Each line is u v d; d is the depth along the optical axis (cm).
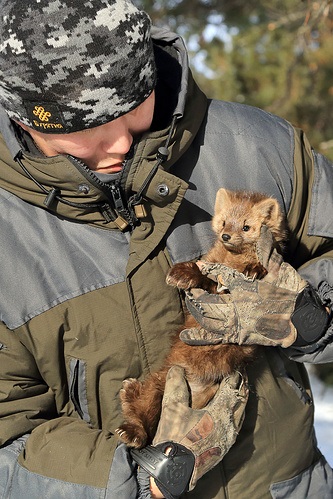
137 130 292
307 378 325
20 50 270
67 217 295
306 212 316
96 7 271
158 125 302
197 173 310
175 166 307
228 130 315
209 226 310
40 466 285
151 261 295
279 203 311
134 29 274
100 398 298
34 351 293
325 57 792
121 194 290
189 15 871
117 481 275
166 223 292
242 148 313
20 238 295
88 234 296
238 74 876
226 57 875
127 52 272
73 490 278
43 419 302
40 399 300
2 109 294
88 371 293
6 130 289
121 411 296
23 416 296
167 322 295
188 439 275
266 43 866
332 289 294
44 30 268
